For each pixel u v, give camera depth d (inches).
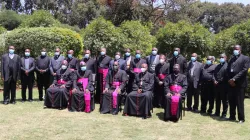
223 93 304.5
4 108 323.9
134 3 1144.8
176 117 285.1
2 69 345.7
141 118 296.4
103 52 363.6
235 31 484.7
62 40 488.1
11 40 484.1
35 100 379.6
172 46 533.3
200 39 508.1
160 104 352.8
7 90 347.9
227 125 274.5
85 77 331.0
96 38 504.1
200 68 335.6
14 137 225.9
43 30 486.0
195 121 288.5
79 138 227.1
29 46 486.3
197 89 334.3
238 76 278.4
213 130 257.1
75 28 1489.9
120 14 1159.6
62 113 309.3
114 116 302.8
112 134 239.3
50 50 482.0
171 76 308.5
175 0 1197.7
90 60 362.9
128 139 227.3
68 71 348.8
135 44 537.6
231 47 479.2
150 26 974.4
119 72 329.4
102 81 362.6
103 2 1204.5
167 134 242.8
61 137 228.7
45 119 280.8
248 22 481.7
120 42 520.7
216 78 311.7
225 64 308.8
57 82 347.3
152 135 239.0
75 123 269.4
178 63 339.3
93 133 240.8
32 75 367.9
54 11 1948.8
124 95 329.7
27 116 290.4
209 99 324.5
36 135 231.9
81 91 325.7
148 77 315.9
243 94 285.1
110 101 315.3
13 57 347.6
